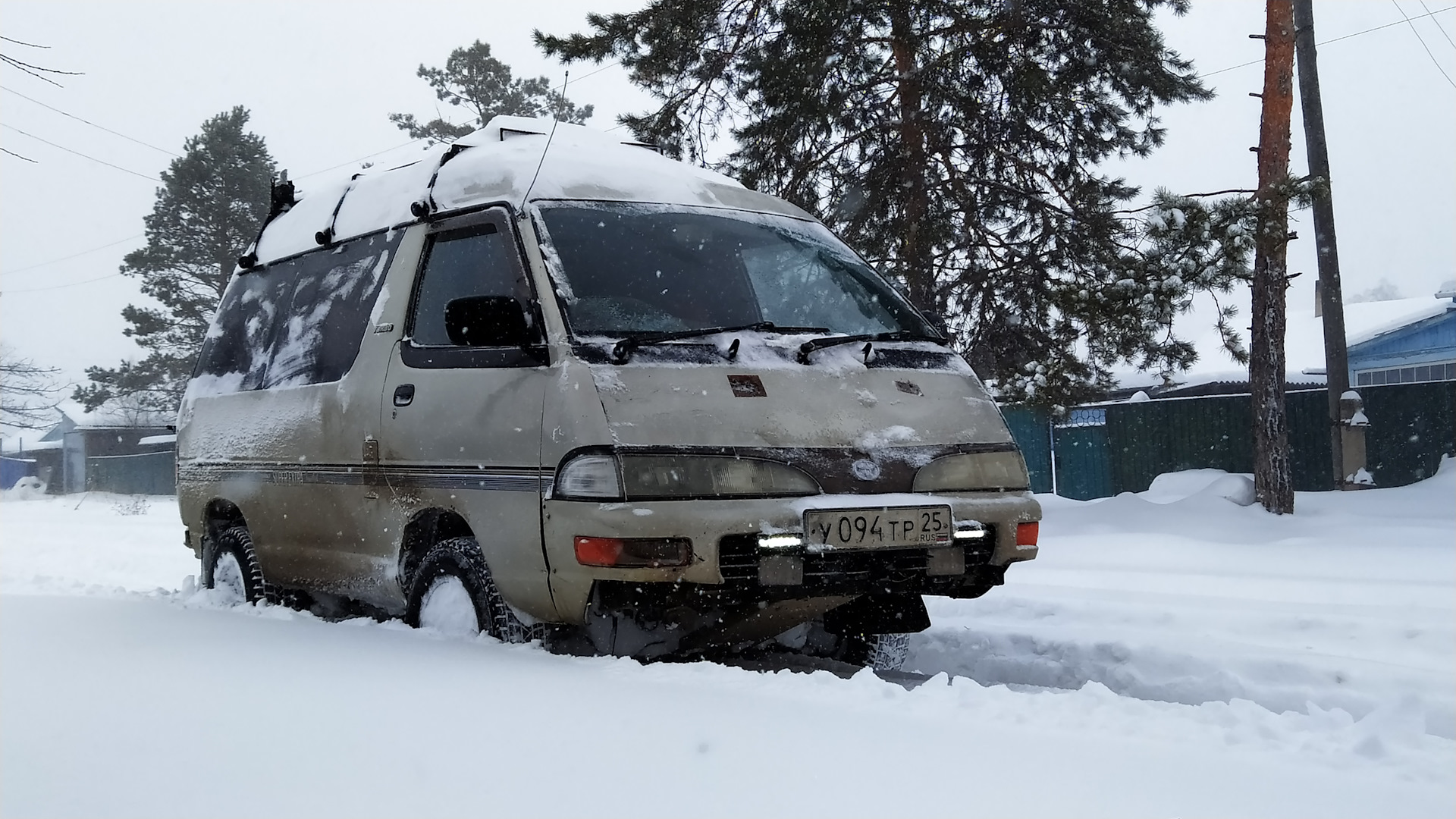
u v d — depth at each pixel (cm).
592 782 260
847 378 485
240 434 671
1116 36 1773
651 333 462
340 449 566
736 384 456
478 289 509
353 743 293
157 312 4516
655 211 533
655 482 420
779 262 547
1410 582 928
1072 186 1795
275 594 664
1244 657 532
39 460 6581
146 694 355
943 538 461
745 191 593
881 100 1736
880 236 1725
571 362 447
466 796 251
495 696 344
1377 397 1984
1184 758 284
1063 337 1598
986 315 1786
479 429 475
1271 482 1414
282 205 770
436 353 514
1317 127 1798
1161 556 1159
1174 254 1304
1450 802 251
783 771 267
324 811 242
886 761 274
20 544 1872
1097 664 558
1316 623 682
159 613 591
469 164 555
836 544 435
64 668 401
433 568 505
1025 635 602
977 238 1766
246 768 273
